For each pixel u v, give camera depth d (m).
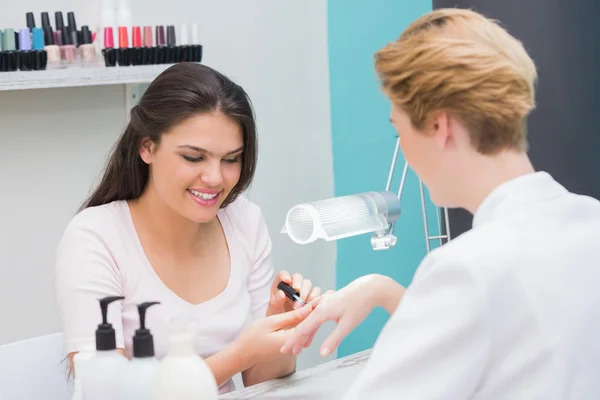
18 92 2.37
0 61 2.14
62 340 1.70
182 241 1.70
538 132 1.87
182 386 1.04
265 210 2.88
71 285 1.58
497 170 1.01
